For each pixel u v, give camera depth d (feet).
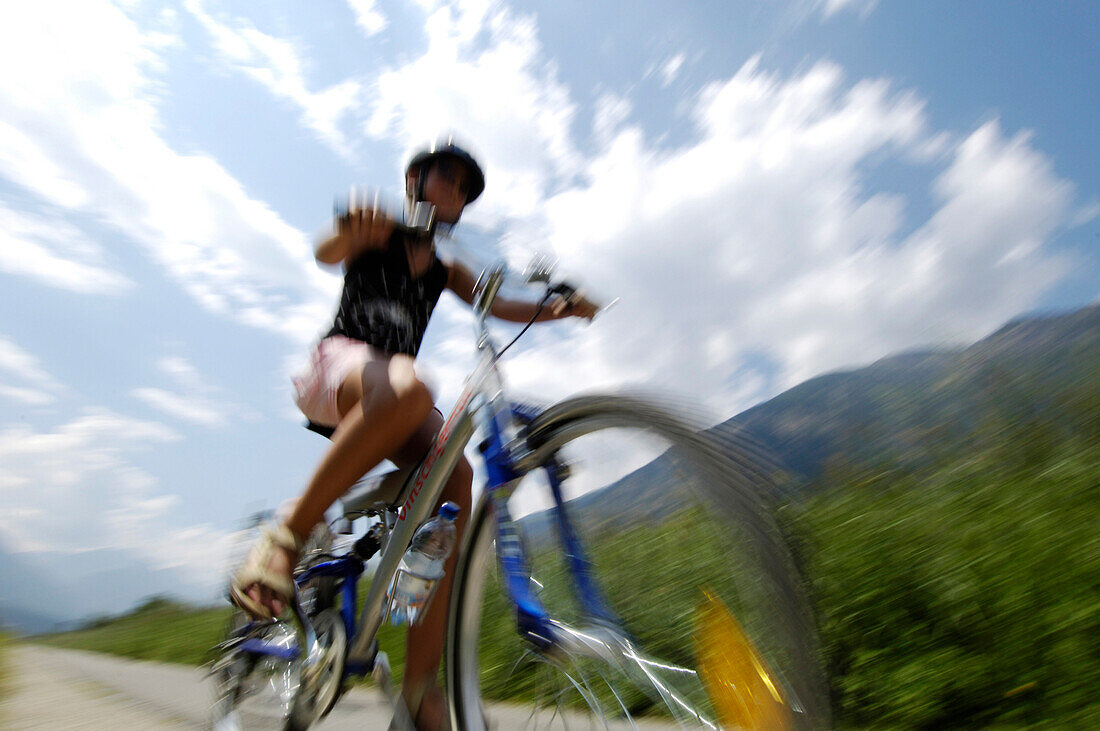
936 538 9.85
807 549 3.93
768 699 3.75
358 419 5.65
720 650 4.05
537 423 5.19
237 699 6.71
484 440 5.35
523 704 5.48
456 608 5.93
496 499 5.17
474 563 5.88
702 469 4.15
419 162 6.67
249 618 6.52
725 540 4.09
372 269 6.47
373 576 5.86
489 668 5.80
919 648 8.75
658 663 4.22
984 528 9.91
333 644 5.69
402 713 5.87
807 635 3.68
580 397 4.83
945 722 8.08
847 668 8.39
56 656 37.65
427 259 6.82
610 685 4.66
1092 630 8.05
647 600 4.42
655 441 4.50
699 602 4.21
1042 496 10.23
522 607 4.76
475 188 6.83
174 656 29.55
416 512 5.71
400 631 11.63
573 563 4.75
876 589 9.17
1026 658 8.17
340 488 5.70
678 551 4.34
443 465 5.65
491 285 5.71
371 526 6.30
